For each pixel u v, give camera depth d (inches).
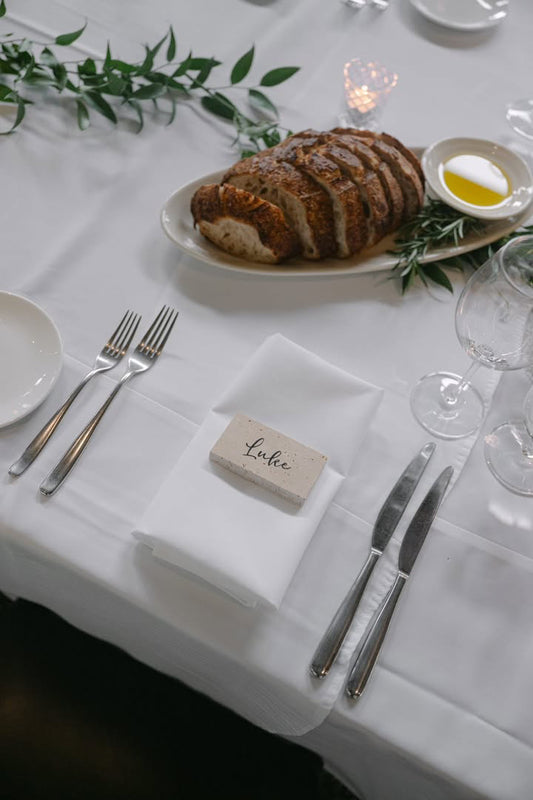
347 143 44.9
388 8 62.3
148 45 55.5
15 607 39.5
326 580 32.9
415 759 29.4
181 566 31.4
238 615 31.5
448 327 43.9
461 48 60.7
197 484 32.4
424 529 34.0
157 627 32.4
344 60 57.9
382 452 37.3
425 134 54.1
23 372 36.4
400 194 45.3
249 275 44.0
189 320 41.4
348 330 42.8
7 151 47.2
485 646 32.2
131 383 37.8
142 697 36.8
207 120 52.1
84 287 41.8
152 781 34.1
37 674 36.6
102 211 45.5
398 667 31.1
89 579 32.1
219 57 56.0
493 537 35.3
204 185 43.6
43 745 34.3
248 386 35.7
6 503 32.8
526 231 48.0
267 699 31.7
